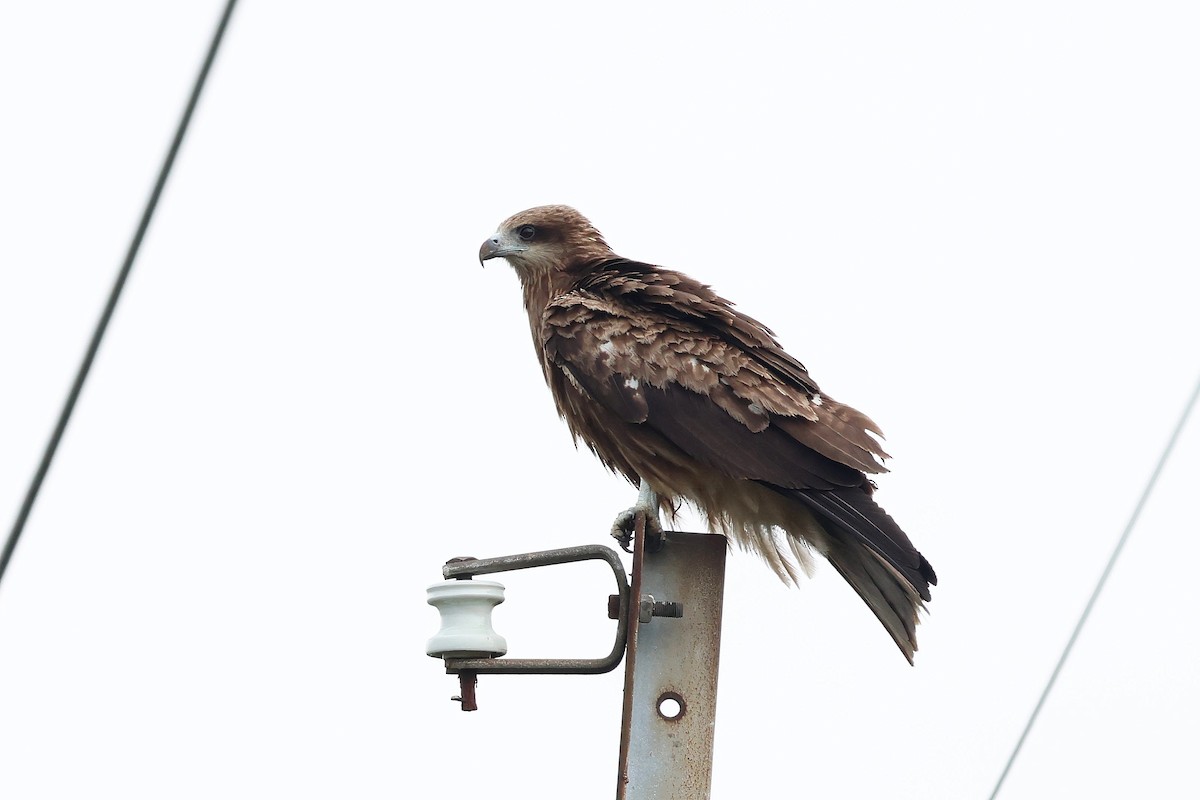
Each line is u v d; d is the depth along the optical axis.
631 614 9.01
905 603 11.56
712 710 9.52
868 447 11.73
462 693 9.69
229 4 5.71
